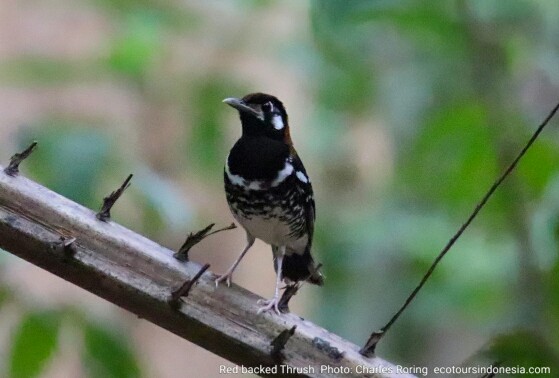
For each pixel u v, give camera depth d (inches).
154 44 413.4
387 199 516.7
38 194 194.9
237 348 194.4
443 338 525.3
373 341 196.9
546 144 288.0
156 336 549.3
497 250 429.1
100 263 192.9
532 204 297.6
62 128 326.0
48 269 193.9
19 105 460.1
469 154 346.0
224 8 468.4
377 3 346.6
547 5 411.5
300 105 582.9
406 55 484.1
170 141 462.3
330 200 596.7
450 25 367.6
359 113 536.1
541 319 252.1
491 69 371.2
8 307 258.1
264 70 557.9
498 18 403.5
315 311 550.6
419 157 387.9
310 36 474.0
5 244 192.5
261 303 199.2
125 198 334.6
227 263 586.9
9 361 254.5
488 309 426.9
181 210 322.3
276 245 345.4
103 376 261.1
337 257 518.9
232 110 426.9
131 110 458.9
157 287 194.4
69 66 405.7
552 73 411.5
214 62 449.1
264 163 326.6
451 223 456.8
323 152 581.3
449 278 451.5
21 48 512.7
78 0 476.4
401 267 508.4
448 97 452.4
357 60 487.2
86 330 260.5
